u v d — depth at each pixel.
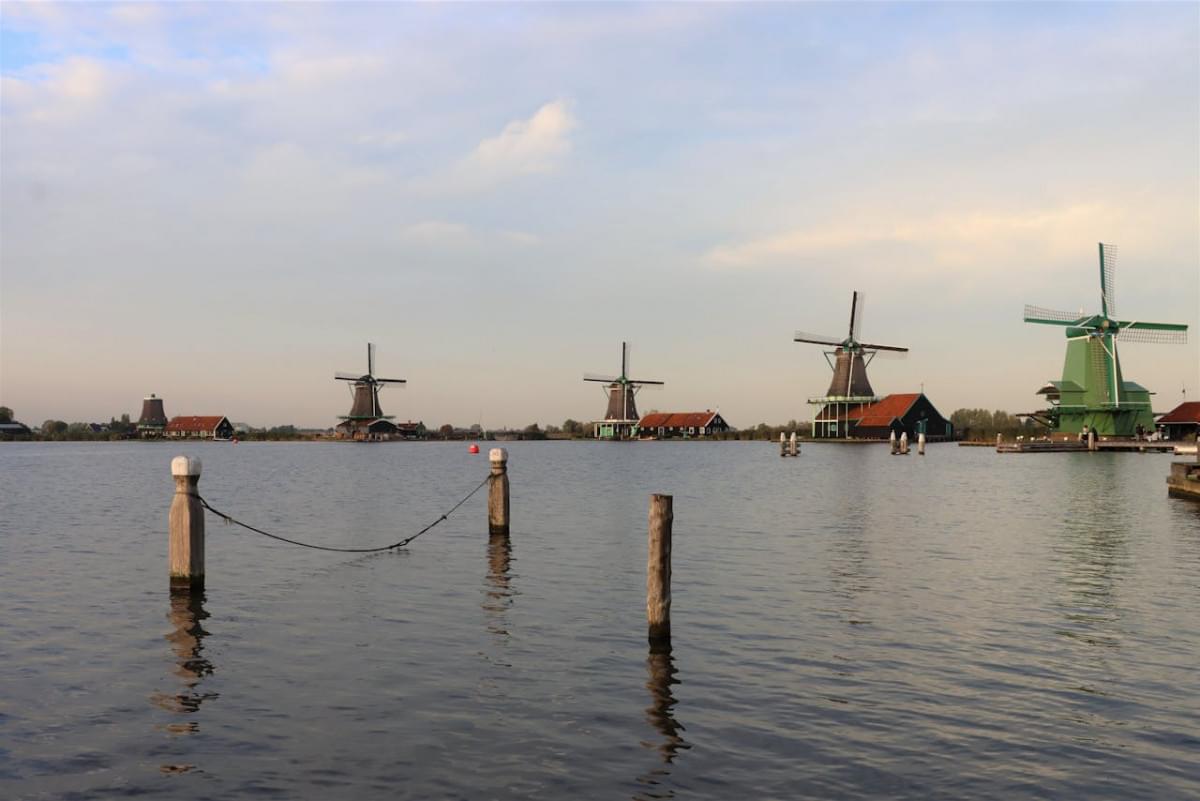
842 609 17.98
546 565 23.12
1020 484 53.88
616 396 197.12
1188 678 13.45
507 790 9.59
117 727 11.33
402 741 10.91
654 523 15.26
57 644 15.21
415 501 42.25
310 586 20.25
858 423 146.62
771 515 35.56
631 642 15.45
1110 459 91.69
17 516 34.91
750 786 9.73
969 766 10.27
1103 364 114.25
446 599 18.91
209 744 10.80
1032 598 19.06
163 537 28.42
